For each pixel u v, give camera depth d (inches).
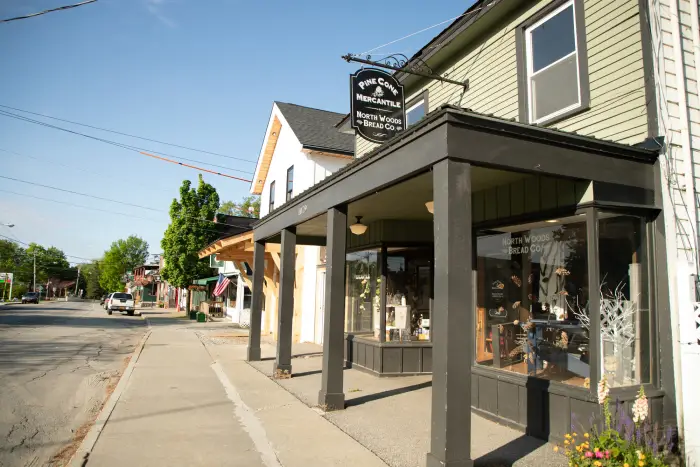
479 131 189.9
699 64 238.1
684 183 225.1
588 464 161.9
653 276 221.0
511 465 190.2
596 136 251.4
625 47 239.1
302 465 193.3
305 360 474.6
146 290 2657.5
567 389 212.8
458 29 352.2
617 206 214.4
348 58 337.4
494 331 267.6
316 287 637.9
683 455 198.8
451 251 180.5
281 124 735.7
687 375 197.5
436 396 178.2
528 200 246.4
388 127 354.0
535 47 305.1
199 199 1280.8
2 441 227.0
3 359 466.3
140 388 339.9
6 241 3486.7
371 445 217.3
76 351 551.5
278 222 406.0
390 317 393.1
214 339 698.2
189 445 216.8
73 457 199.3
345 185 277.3
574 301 225.1
